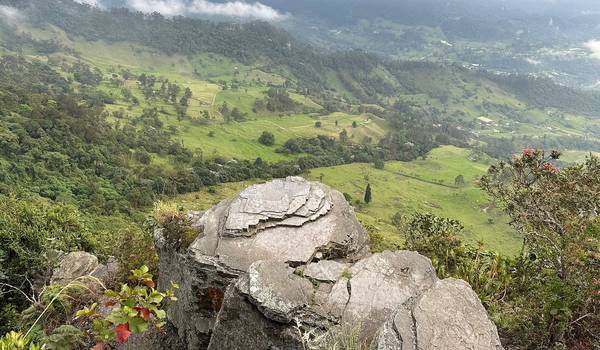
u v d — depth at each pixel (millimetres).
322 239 6945
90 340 6973
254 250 6578
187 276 6848
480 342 4254
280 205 7375
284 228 7051
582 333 6293
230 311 5492
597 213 7871
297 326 4836
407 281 5871
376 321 5238
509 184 9727
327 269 6227
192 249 6809
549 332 6156
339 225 7324
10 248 12047
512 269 8711
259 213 7156
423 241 10414
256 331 5266
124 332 3936
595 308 6223
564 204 8328
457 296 4809
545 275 7648
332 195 8156
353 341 4586
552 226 8352
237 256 6488
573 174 8836
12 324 10266
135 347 7105
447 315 4496
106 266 11633
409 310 4648
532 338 6359
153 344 7246
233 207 7367
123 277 10203
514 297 7641
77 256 12289
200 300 6590
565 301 6027
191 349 6684
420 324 4340
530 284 7742
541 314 6387
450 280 5098
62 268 11820
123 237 11969
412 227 11570
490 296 7488
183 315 7051
